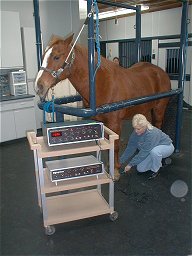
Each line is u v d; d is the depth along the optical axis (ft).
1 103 13.84
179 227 6.99
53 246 6.40
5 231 6.98
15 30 14.48
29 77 16.03
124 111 8.93
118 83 8.42
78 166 6.52
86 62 7.57
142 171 9.81
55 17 17.08
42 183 6.38
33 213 7.78
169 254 6.05
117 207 7.93
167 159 10.82
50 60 6.82
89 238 6.64
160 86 10.98
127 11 20.12
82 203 7.54
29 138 6.77
